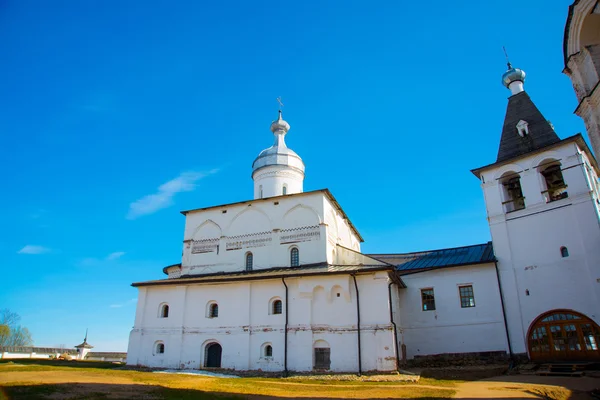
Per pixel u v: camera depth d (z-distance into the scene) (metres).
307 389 17.31
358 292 25.30
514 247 29.55
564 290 26.67
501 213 30.64
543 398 15.66
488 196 31.70
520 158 30.48
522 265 28.88
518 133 31.81
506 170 31.20
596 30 16.25
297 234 30.55
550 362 25.94
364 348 24.02
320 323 25.30
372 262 30.36
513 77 34.50
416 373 25.41
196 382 18.16
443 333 30.36
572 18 16.41
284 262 30.14
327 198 31.78
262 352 25.97
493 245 30.56
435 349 30.25
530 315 27.72
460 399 14.92
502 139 32.66
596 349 24.78
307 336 25.17
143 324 29.23
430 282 31.98
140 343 28.69
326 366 24.48
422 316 31.45
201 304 28.61
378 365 23.42
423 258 35.44
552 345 26.42
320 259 29.25
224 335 27.17
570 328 26.00
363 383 20.27
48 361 29.89
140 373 21.36
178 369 26.81
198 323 28.11
